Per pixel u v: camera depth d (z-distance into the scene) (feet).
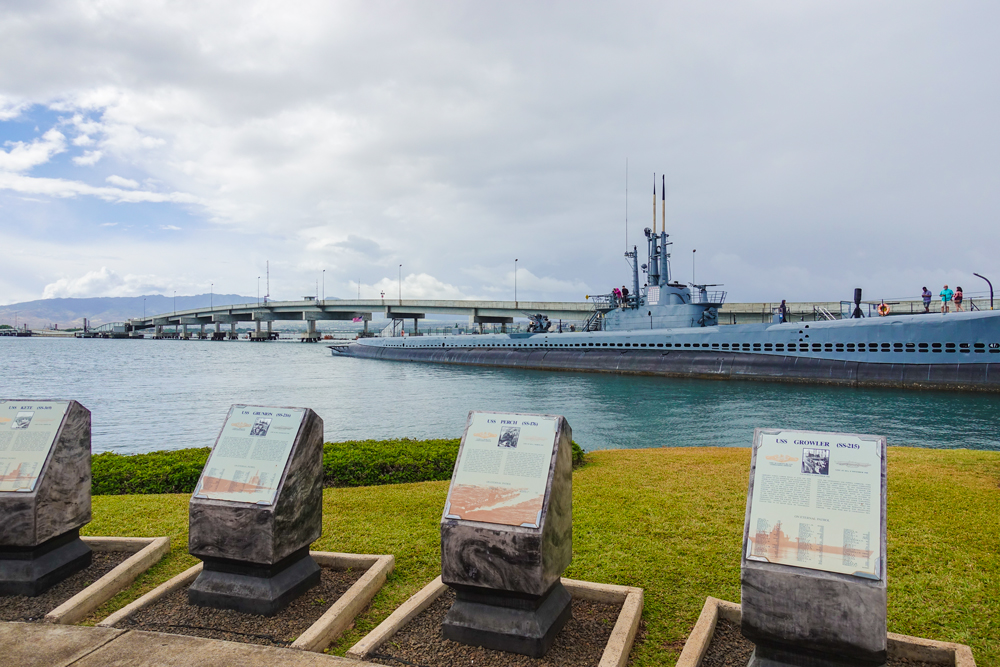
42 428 18.71
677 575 18.51
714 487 28.53
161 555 20.54
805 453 12.97
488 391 106.63
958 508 24.44
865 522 11.92
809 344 106.52
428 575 18.83
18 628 15.31
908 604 16.44
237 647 14.24
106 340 499.51
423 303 291.38
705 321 131.75
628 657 14.28
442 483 31.35
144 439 65.72
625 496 27.04
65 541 19.03
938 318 90.89
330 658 13.70
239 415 18.06
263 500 16.19
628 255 143.64
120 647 14.29
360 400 96.43
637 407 82.43
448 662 13.79
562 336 155.22
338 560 19.25
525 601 14.28
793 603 11.99
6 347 331.77
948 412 73.87
